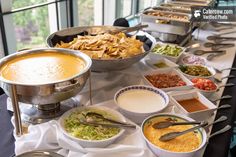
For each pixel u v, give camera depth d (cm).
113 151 65
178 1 198
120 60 89
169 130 72
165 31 150
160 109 81
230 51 145
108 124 73
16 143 68
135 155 65
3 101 91
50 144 69
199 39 163
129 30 123
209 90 95
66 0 175
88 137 68
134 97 88
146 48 109
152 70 109
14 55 81
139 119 80
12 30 141
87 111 79
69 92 69
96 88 94
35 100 68
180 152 62
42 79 71
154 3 274
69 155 65
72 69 77
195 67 114
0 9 130
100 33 116
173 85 99
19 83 65
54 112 80
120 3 234
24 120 77
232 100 97
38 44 161
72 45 101
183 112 83
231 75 116
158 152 65
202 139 68
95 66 91
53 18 171
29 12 150
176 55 126
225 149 73
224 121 85
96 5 210
